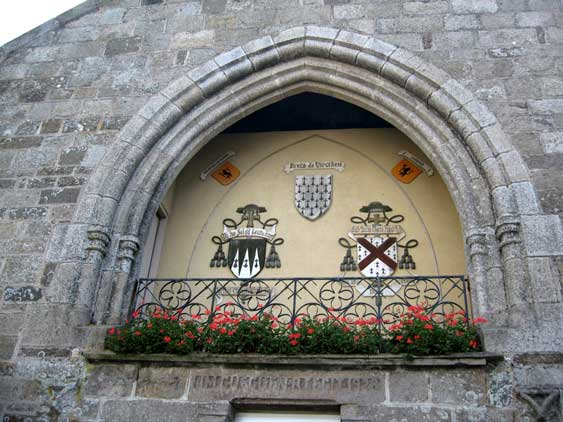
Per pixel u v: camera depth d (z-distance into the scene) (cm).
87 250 795
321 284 965
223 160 1113
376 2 972
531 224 745
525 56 888
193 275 1003
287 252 1004
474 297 739
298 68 939
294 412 710
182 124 908
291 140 1124
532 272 714
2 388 715
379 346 711
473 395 662
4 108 952
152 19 1019
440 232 995
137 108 916
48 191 855
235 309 961
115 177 847
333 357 698
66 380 718
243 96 930
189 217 1061
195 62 952
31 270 791
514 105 842
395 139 1098
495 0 951
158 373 720
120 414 698
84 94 947
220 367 720
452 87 862
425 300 930
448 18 940
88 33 1020
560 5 931
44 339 740
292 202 1055
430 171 1054
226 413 691
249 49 945
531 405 642
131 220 833
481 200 785
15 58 1009
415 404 669
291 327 739
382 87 896
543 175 782
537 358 667
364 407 676
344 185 1060
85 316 756
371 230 1007
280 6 993
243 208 1056
